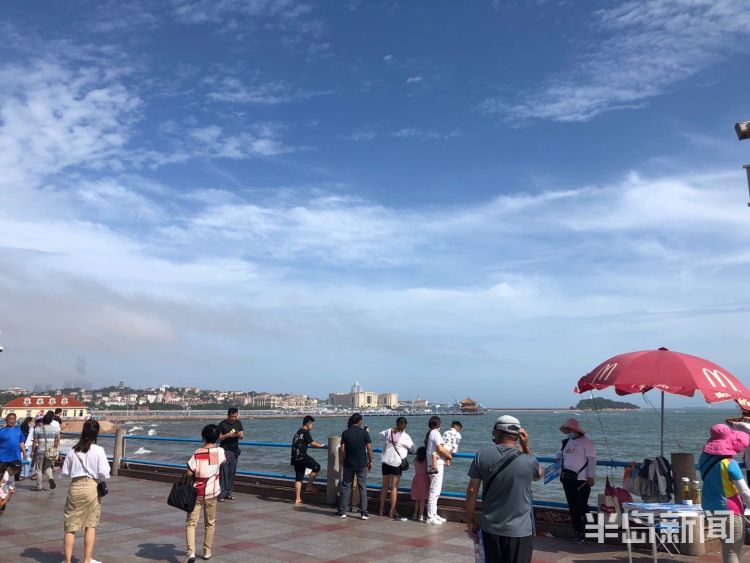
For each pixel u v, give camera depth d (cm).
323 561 738
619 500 775
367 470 1024
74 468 707
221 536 878
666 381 711
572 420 846
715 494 634
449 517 985
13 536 880
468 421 15588
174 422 16225
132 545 820
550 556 746
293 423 15212
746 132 626
